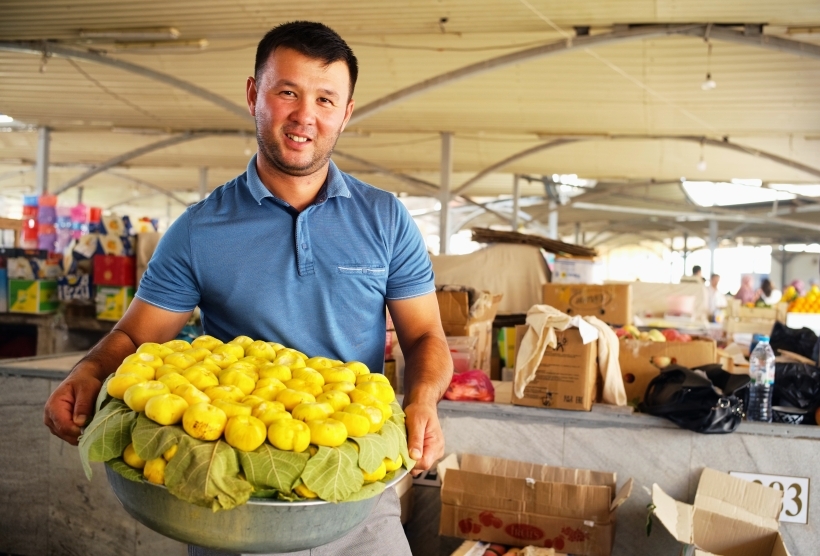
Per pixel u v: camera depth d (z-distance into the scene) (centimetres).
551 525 267
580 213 2161
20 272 602
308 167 150
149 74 873
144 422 115
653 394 303
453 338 351
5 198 2219
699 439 282
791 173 1325
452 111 1042
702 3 626
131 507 118
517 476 294
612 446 290
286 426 115
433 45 772
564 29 711
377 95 942
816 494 276
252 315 158
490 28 712
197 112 1116
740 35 665
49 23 761
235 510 110
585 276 474
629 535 288
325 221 158
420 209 2123
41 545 330
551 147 1203
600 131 1108
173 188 1956
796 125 986
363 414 124
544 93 925
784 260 2916
